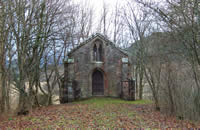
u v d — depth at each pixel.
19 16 9.51
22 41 9.48
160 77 9.25
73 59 16.53
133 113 9.72
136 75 20.84
